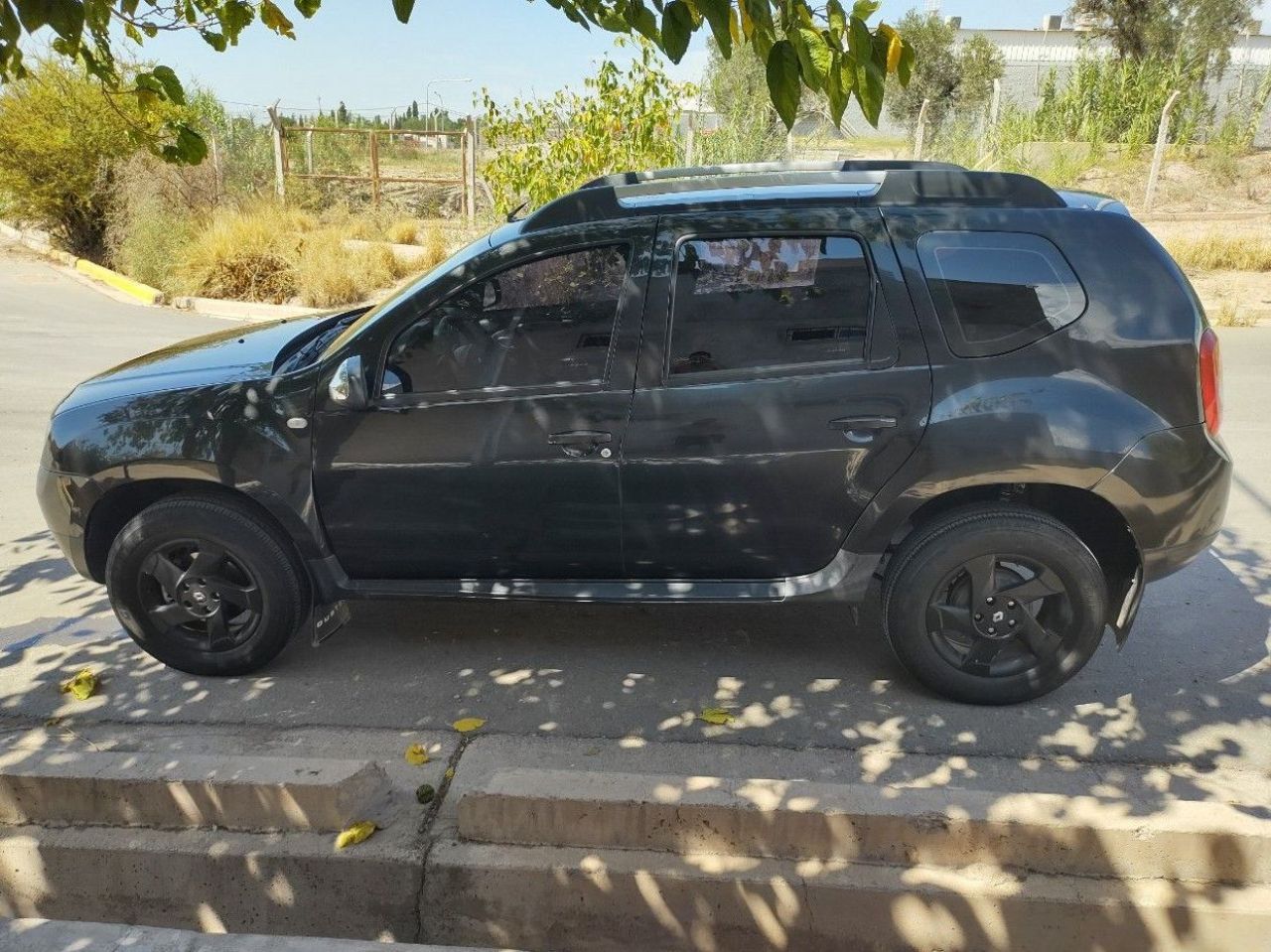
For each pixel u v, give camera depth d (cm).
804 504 378
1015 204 372
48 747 375
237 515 403
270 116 1953
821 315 371
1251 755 357
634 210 382
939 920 289
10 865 325
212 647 419
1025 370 362
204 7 377
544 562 400
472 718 391
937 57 2717
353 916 313
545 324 382
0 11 299
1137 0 2453
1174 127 2044
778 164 450
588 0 292
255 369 415
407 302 388
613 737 378
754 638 450
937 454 364
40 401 898
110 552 410
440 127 2884
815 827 299
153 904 322
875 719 386
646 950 302
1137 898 285
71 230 2011
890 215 370
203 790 322
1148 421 360
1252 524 570
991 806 299
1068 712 387
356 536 403
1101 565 403
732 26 260
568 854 305
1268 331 1089
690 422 375
